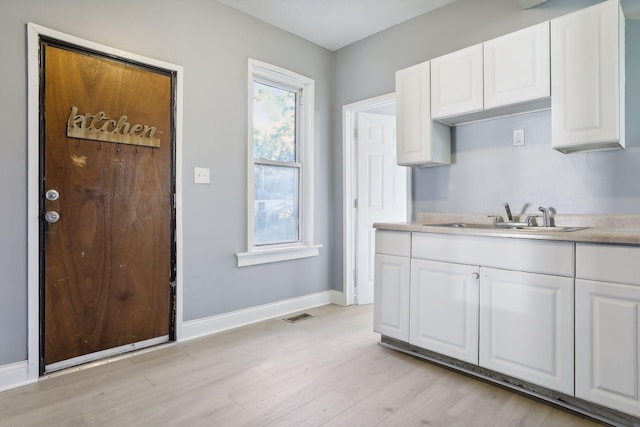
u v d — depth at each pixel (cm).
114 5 218
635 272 146
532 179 228
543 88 195
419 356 226
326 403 172
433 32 277
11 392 180
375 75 317
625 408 148
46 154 195
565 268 164
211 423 155
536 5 227
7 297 185
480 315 192
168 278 244
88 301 212
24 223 189
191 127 252
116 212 221
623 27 186
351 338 257
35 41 190
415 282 221
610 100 176
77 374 200
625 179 196
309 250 332
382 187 358
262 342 249
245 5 271
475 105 221
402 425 154
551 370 168
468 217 254
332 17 289
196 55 254
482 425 155
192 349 236
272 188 313
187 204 251
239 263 280
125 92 223
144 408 167
